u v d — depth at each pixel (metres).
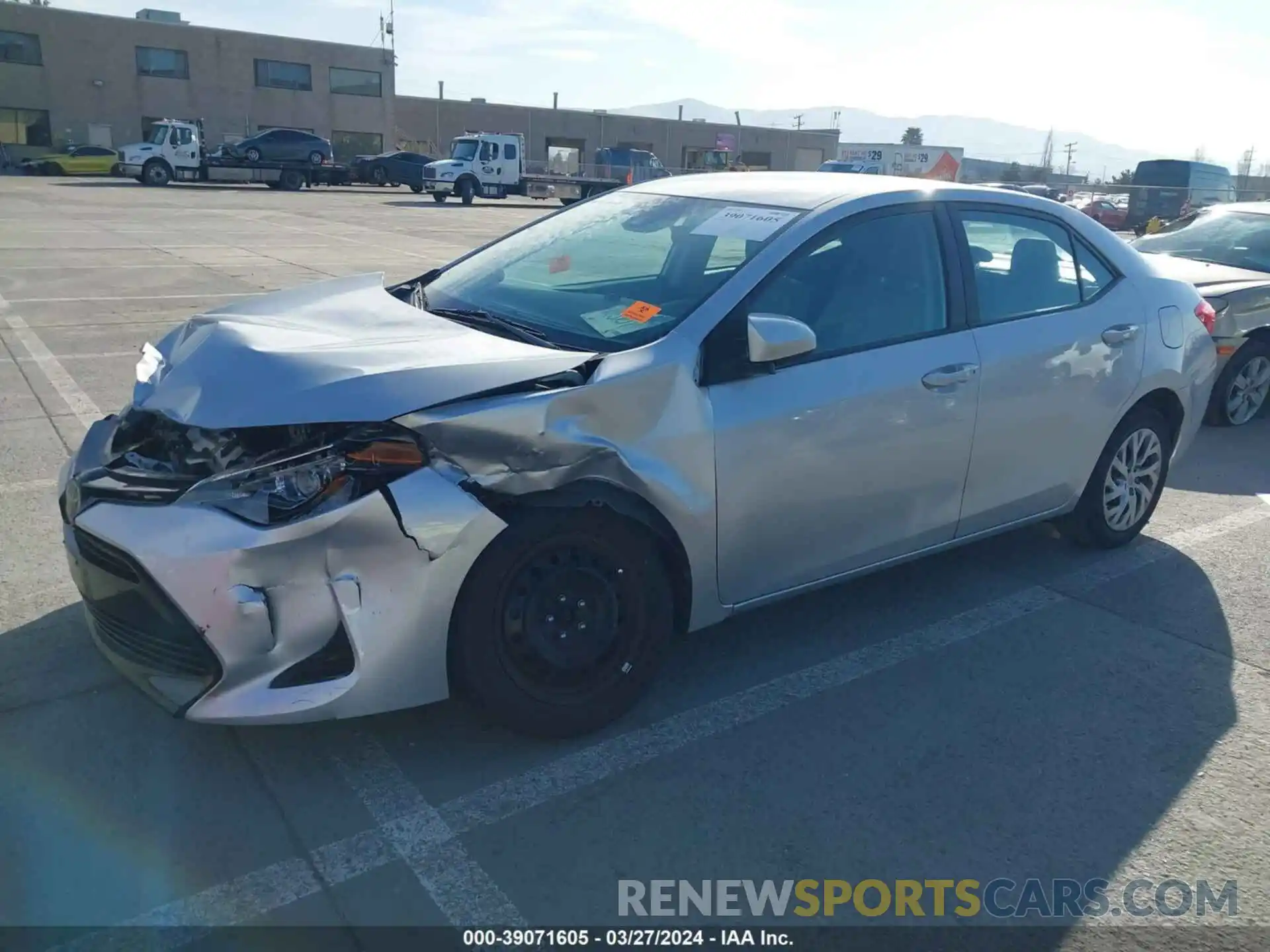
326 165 38.97
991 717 3.53
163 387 3.13
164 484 2.92
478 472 2.90
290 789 2.99
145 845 2.74
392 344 3.22
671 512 3.21
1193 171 33.59
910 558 4.06
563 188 36.84
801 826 2.93
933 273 3.95
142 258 14.56
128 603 2.84
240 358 3.08
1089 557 4.98
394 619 2.81
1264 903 2.70
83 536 2.93
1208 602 4.52
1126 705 3.65
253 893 2.59
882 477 3.74
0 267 13.02
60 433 6.17
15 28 45.69
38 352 8.27
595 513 3.08
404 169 40.81
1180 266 8.12
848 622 4.21
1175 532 5.39
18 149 46.88
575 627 3.15
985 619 4.28
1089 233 4.64
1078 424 4.43
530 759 3.18
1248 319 7.52
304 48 52.84
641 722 3.42
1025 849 2.88
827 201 3.80
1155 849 2.90
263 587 2.72
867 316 3.73
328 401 2.84
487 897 2.61
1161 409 4.96
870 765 3.23
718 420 3.29
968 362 3.91
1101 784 3.18
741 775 3.15
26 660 3.59
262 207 27.42
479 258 4.41
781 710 3.52
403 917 2.53
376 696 2.86
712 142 68.62
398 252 16.70
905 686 3.71
